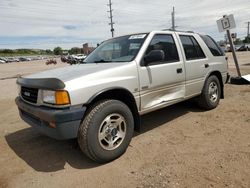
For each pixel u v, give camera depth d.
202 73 5.27
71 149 4.04
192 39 5.27
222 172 3.04
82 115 3.18
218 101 5.84
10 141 4.53
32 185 3.07
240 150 3.58
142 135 4.43
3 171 3.45
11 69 31.88
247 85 8.43
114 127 3.52
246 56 28.11
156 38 4.39
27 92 3.63
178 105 6.20
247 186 2.74
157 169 3.22
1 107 7.38
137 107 3.90
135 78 3.82
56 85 3.09
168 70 4.37
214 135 4.21
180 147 3.83
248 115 5.09
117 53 4.38
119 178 3.09
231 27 8.80
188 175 3.03
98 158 3.38
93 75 3.39
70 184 3.04
